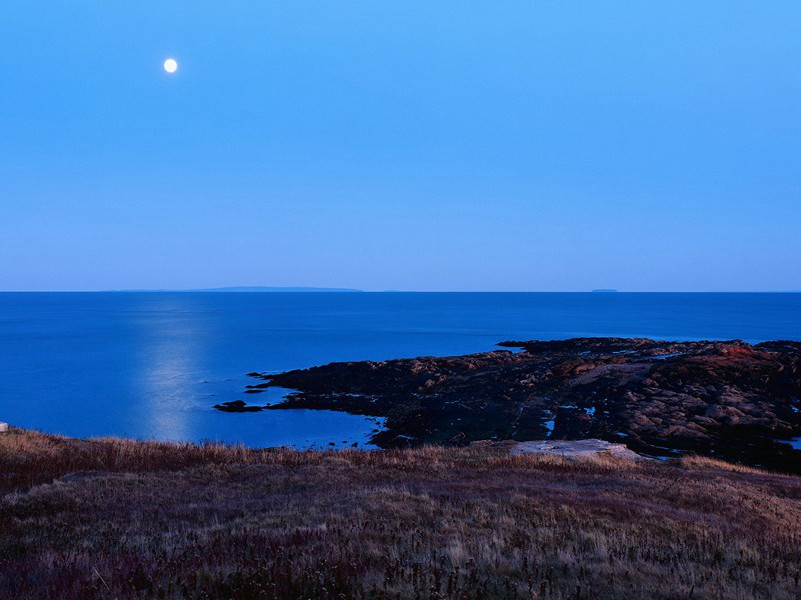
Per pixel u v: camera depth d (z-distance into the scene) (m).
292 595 6.24
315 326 173.88
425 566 7.51
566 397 57.06
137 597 6.38
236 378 78.56
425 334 145.25
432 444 44.53
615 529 11.16
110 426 52.94
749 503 15.83
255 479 18.44
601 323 183.62
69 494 15.37
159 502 14.73
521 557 8.26
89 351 108.94
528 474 19.97
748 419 46.47
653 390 56.34
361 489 15.36
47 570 7.62
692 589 6.99
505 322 190.88
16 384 74.56
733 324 176.50
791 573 8.41
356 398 63.47
